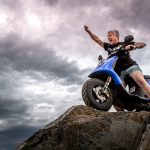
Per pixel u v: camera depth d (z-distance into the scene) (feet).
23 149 8.73
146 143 7.91
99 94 9.52
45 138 8.55
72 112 8.80
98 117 8.43
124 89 9.57
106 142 8.23
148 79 10.51
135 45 10.05
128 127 8.27
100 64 10.11
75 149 8.29
